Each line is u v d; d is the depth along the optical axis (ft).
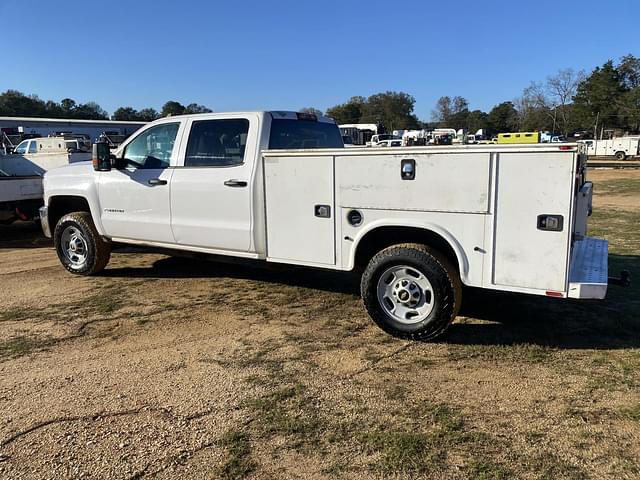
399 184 14.58
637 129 246.47
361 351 14.60
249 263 18.93
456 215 13.93
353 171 15.29
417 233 15.28
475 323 16.60
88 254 22.63
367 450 9.93
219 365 13.80
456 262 14.99
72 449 10.11
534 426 10.66
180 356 14.42
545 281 13.14
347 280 21.83
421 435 10.38
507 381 12.67
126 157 21.22
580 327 16.14
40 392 12.42
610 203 50.42
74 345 15.29
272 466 9.50
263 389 12.42
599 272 13.78
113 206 21.45
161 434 10.57
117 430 10.74
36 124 177.68
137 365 13.88
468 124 317.83
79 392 12.39
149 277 22.88
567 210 12.63
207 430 10.69
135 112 367.04
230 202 18.07
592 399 11.73
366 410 11.39
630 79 251.39
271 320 17.20
